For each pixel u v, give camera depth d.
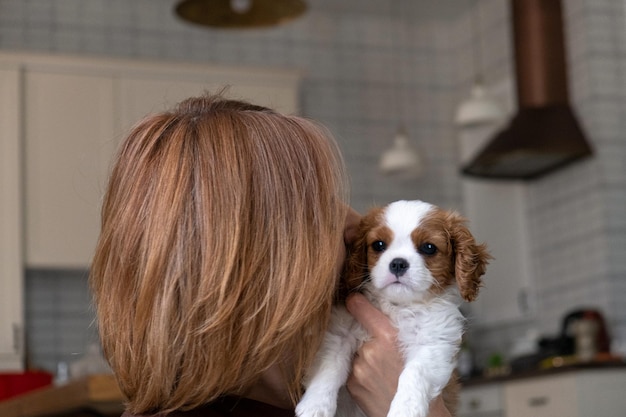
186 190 1.05
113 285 1.07
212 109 1.17
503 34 4.94
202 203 1.04
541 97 4.24
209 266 1.02
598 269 4.21
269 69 4.46
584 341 3.87
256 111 1.17
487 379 3.89
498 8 4.98
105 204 1.12
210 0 3.12
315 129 1.16
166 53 4.84
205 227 1.03
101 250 1.09
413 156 4.53
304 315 1.04
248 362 1.04
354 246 1.33
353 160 5.13
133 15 4.81
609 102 4.26
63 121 4.21
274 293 1.04
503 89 4.92
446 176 5.27
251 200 1.06
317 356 1.23
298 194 1.08
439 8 5.21
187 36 4.89
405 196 5.19
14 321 4.05
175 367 1.03
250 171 1.07
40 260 4.12
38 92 4.21
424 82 5.32
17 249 4.09
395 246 1.31
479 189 5.01
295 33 5.13
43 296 4.48
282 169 1.08
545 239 4.59
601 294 4.19
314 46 5.16
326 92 5.15
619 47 4.32
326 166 1.11
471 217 5.04
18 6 4.64
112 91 4.28
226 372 1.03
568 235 4.42
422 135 5.28
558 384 3.52
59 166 4.19
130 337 1.05
